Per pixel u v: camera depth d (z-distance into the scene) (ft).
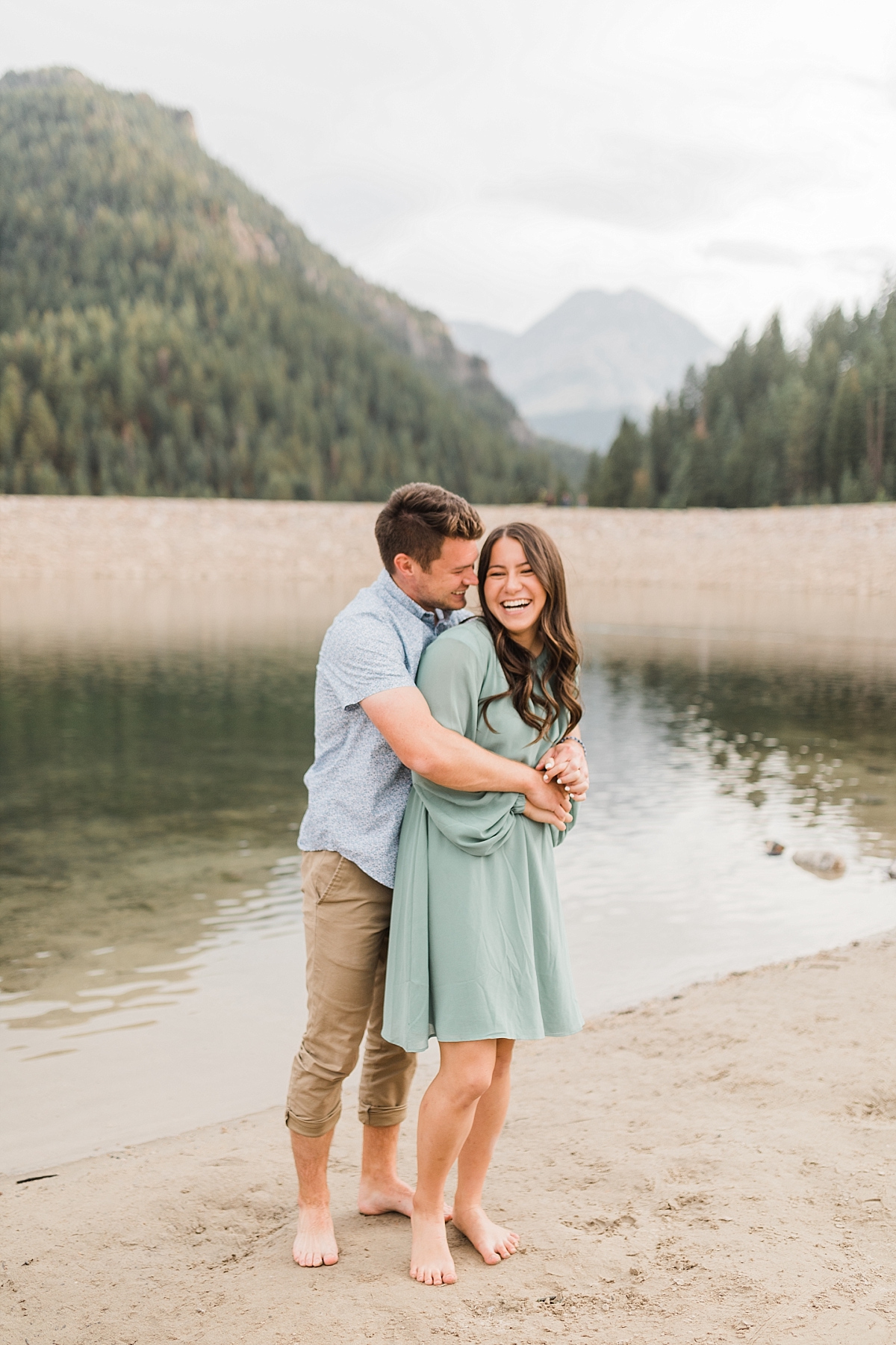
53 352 375.86
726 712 46.91
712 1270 7.38
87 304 500.74
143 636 80.43
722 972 15.96
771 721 44.42
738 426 288.92
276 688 53.26
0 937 17.62
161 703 47.93
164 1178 9.37
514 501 392.88
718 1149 9.43
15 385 347.36
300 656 68.18
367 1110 8.48
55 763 34.14
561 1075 11.51
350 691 7.31
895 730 42.16
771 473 249.55
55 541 160.56
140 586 138.82
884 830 25.68
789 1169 8.98
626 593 139.74
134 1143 10.53
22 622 90.12
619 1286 7.25
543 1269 7.52
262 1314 7.04
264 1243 8.14
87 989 15.31
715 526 171.63
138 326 418.72
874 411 240.32
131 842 24.27
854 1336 6.53
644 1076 11.40
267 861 22.77
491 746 7.52
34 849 23.70
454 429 465.47
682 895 20.21
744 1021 12.98
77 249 566.77
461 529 7.43
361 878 7.57
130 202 641.81
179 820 26.55
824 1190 8.56
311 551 169.99
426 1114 7.46
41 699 48.93
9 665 62.13
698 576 156.46
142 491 328.90
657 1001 14.03
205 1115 11.28
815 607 121.39
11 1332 6.88
